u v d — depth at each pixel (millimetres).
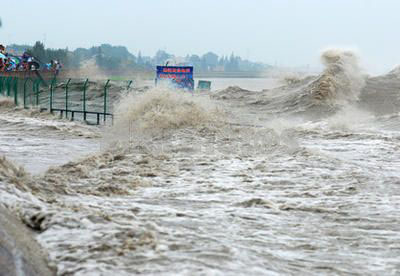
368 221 13711
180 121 37062
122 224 10359
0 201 10273
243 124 37438
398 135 35625
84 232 9500
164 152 26500
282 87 75312
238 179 19594
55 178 18047
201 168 21984
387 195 17000
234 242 10711
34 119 52875
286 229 12633
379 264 10117
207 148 27406
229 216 13617
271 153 25766
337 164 22609
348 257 10508
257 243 10992
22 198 11172
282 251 10562
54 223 9695
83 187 17047
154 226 10664
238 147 27578
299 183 18844
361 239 11953
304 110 60125
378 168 22625
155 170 21531
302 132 37844
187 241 9828
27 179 14383
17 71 83125
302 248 10984
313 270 9320
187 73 57656
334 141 33625
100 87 70125
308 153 25016
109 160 24578
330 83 65250
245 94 72625
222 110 41594
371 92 66125
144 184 18484
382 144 31562
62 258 8320
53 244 8859
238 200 15945
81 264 8117
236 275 8148
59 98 66500
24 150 32406
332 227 13047
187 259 8633
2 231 8242
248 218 13570
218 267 8422
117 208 13344
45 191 13953
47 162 27031
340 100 63438
